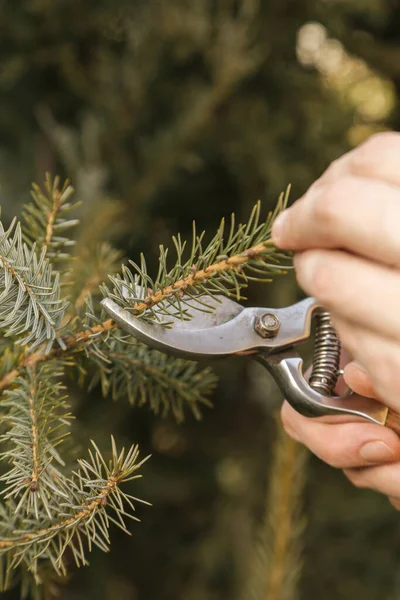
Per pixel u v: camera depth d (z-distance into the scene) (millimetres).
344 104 754
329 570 796
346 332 386
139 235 728
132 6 679
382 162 368
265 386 742
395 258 362
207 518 812
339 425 442
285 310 450
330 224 367
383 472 446
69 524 392
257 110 729
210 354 424
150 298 404
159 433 820
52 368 441
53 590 459
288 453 542
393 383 378
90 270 490
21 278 408
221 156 749
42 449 403
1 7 651
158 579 817
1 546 394
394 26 816
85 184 639
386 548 802
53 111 709
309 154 738
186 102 701
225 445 825
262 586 554
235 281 404
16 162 682
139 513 803
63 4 658
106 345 454
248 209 764
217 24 683
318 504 793
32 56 674
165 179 700
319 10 707
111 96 683
